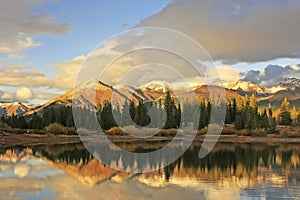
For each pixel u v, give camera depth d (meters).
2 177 20.00
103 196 15.53
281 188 17.55
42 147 44.03
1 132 60.12
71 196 15.48
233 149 43.88
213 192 16.56
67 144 49.72
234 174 21.88
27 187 17.14
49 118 70.19
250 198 15.45
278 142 63.06
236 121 73.31
